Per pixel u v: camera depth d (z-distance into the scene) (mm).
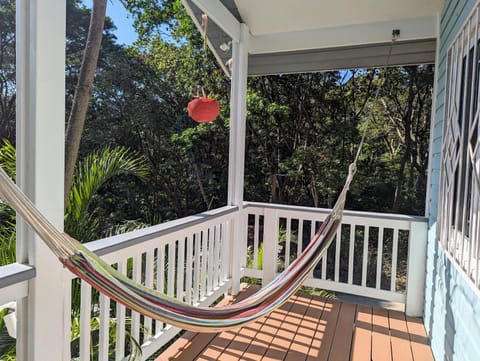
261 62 3789
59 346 1438
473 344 1651
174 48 8969
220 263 3262
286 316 2984
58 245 1197
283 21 3244
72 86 6836
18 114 1337
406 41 3195
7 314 1489
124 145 8227
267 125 9211
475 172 1688
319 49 3521
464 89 2033
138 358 1956
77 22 6918
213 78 8852
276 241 3668
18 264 1340
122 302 1444
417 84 8359
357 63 3453
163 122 8852
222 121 8773
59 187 1406
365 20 3127
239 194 3377
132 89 8484
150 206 8414
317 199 8992
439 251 2496
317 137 8945
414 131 8500
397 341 2629
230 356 2352
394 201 8648
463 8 2121
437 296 2482
